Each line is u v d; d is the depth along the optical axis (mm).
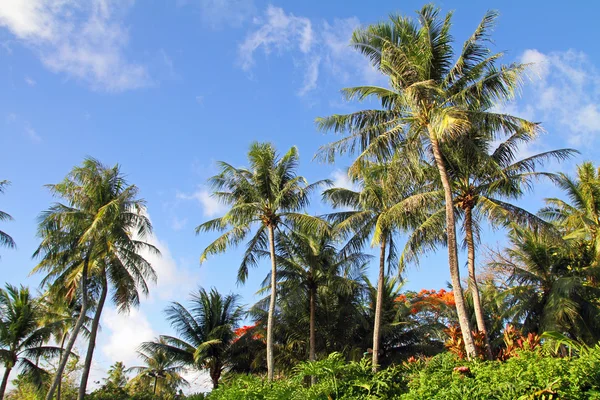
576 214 23219
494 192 17125
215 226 22453
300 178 21406
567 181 23969
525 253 24219
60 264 23578
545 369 8461
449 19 15602
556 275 23500
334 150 16469
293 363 28500
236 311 31422
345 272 25844
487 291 27094
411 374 11281
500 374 9211
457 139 15141
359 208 23562
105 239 22297
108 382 35469
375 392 10727
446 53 15617
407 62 14906
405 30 15781
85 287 22859
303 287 25422
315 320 27641
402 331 27391
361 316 27719
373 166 20234
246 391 12898
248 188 22172
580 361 8375
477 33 14969
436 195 16047
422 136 15664
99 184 23375
